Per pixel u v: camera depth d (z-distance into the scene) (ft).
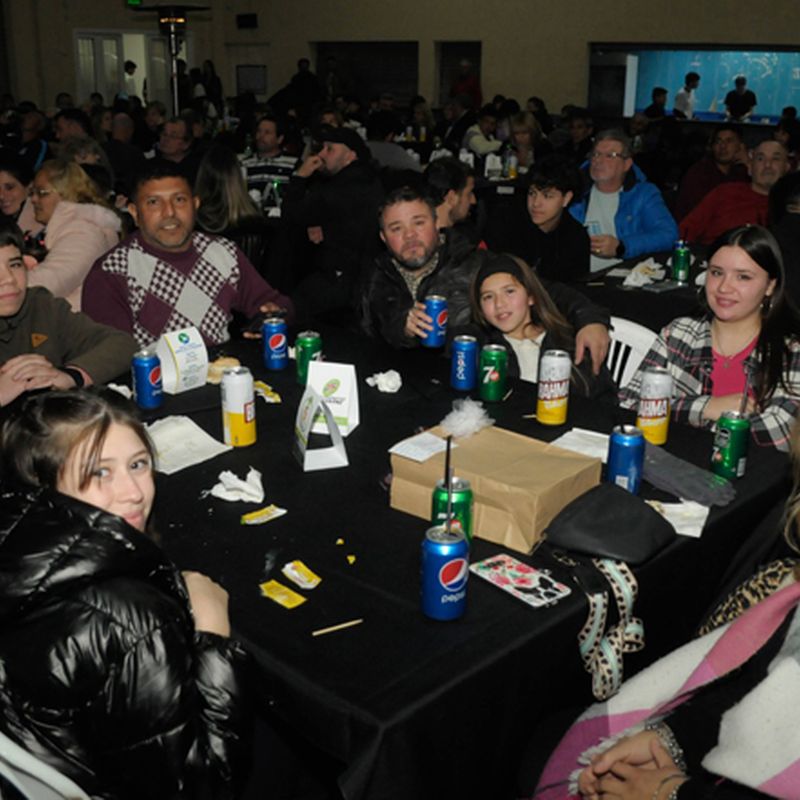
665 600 5.47
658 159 28.12
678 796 4.10
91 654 3.35
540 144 26.84
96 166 15.25
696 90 40.09
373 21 47.21
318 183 17.20
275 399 7.66
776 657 4.19
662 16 39.55
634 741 4.54
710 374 7.88
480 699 4.28
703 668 4.42
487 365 7.49
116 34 47.78
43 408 3.86
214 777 3.73
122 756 3.46
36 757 3.33
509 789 4.80
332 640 4.40
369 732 3.87
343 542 5.32
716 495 5.90
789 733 3.73
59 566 3.40
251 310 10.31
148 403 7.34
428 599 4.54
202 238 9.99
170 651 3.46
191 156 20.59
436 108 47.01
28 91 45.42
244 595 4.78
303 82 41.93
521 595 4.77
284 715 4.26
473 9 44.27
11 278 7.73
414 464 5.58
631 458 5.81
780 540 6.02
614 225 15.46
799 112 37.99
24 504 3.55
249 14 50.52
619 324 9.28
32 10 44.62
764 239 7.38
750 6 37.45
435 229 9.62
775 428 7.21
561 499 5.33
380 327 10.10
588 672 5.07
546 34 42.70
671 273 13.53
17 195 13.84
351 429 7.00
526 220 13.66
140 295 9.64
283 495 5.93
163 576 3.72
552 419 7.03
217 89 43.91
